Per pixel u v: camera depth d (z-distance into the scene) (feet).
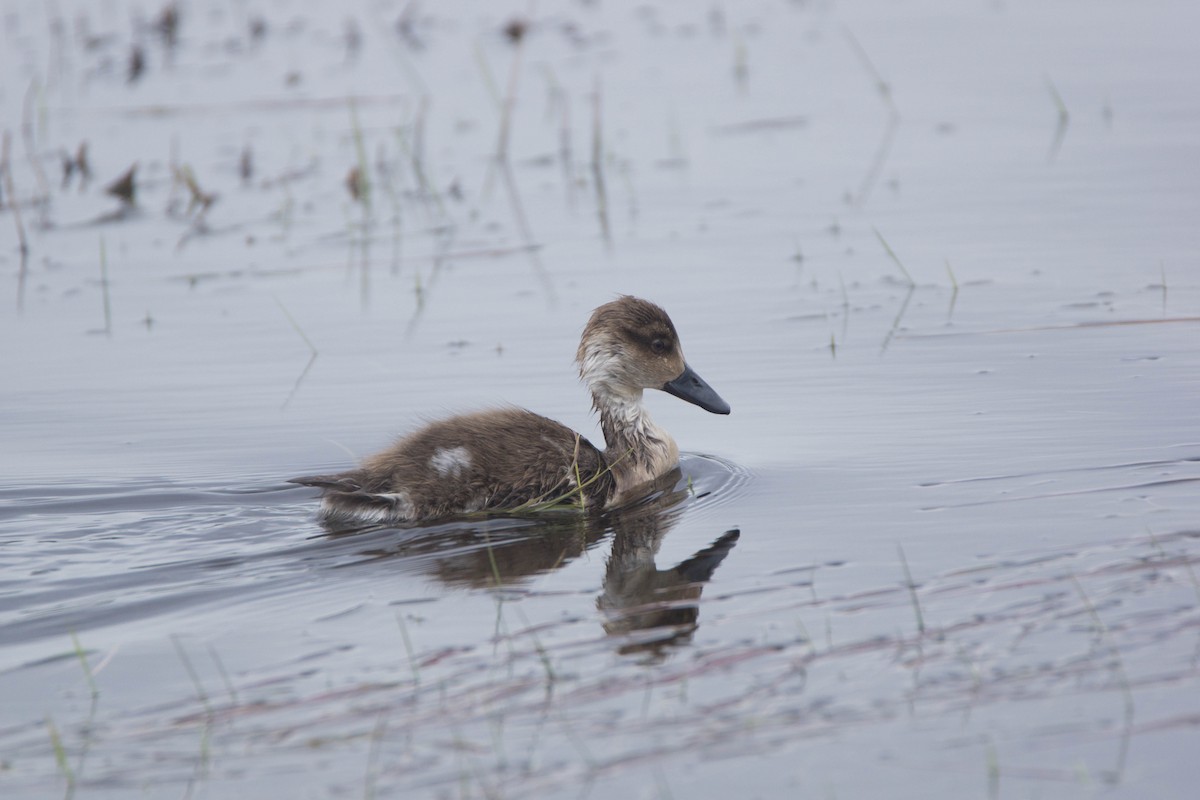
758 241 66.54
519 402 48.85
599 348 45.24
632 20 116.67
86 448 45.47
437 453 40.22
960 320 54.54
